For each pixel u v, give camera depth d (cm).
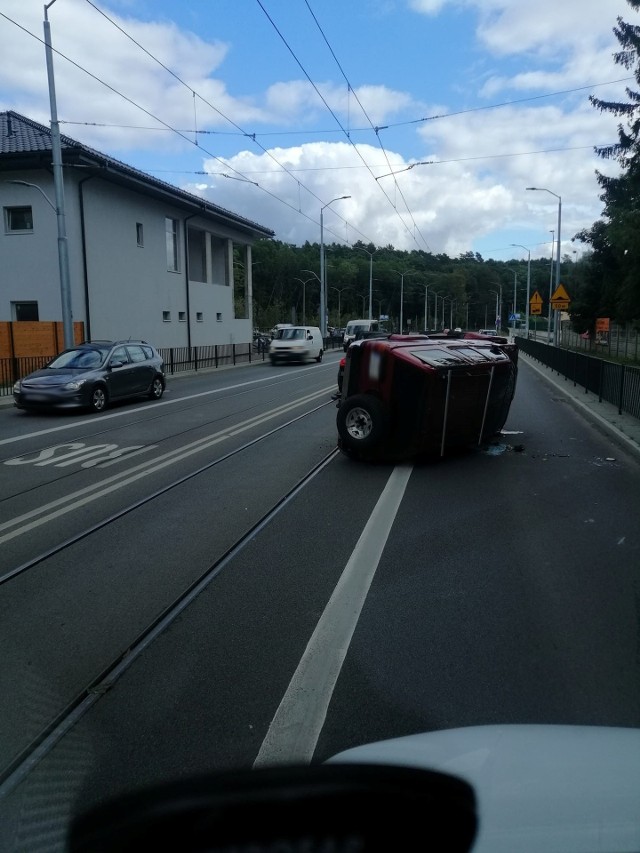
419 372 976
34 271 2661
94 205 2766
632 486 882
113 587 541
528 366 3503
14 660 423
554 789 184
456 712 354
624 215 2145
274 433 1305
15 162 2558
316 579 553
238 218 3984
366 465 1012
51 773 312
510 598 511
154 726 348
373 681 388
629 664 407
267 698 372
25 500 813
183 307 3550
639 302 2267
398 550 625
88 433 1315
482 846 157
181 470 975
